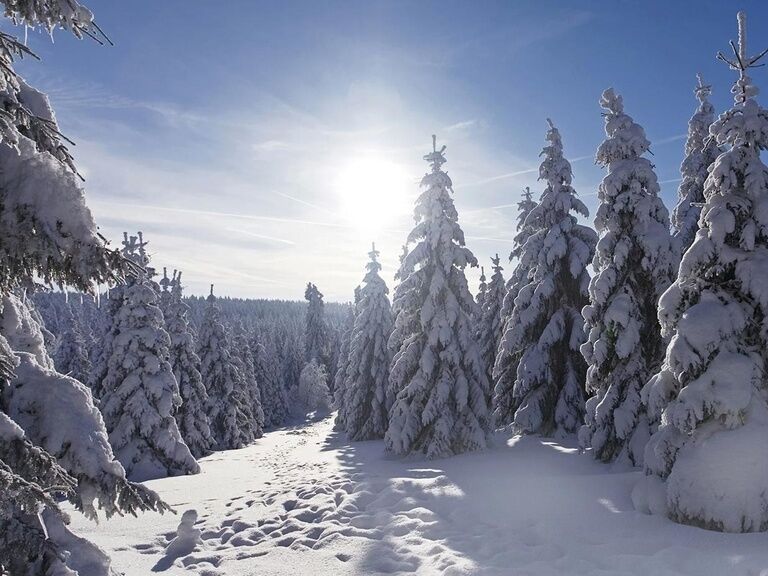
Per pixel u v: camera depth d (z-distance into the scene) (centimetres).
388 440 2033
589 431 1602
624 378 1502
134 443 2217
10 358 402
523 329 2078
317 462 2100
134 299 2383
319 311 8656
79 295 349
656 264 1497
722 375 898
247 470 2092
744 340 955
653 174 1550
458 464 1694
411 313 2170
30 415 432
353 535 965
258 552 914
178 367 3225
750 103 1020
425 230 2145
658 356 1512
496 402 2377
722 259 973
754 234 960
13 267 329
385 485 1305
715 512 813
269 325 11344
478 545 848
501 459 1705
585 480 1162
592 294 1545
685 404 902
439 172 2172
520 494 1102
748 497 802
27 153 339
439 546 847
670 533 822
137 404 2236
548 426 2020
